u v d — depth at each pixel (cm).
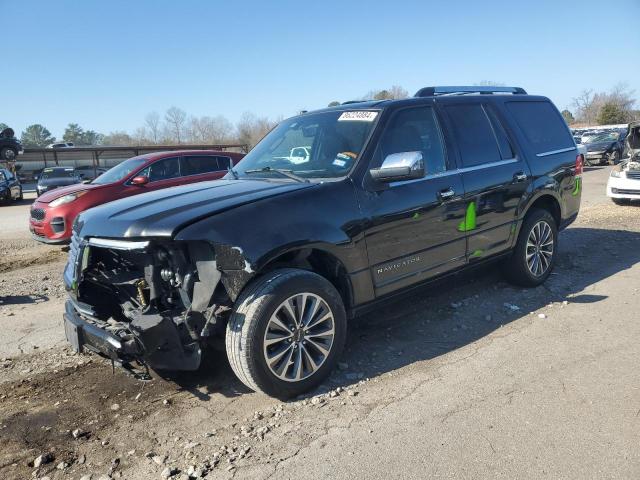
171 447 306
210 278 319
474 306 515
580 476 264
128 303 372
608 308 498
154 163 1023
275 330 338
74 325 352
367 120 425
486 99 530
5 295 658
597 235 833
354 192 383
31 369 423
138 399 365
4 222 1554
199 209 335
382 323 481
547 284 577
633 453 281
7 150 2416
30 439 321
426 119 458
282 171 425
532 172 536
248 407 347
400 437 303
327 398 352
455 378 371
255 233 329
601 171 2252
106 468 290
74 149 4297
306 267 381
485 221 484
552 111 614
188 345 325
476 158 487
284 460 287
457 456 284
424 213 423
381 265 399
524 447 289
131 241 329
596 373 371
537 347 417
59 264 866
